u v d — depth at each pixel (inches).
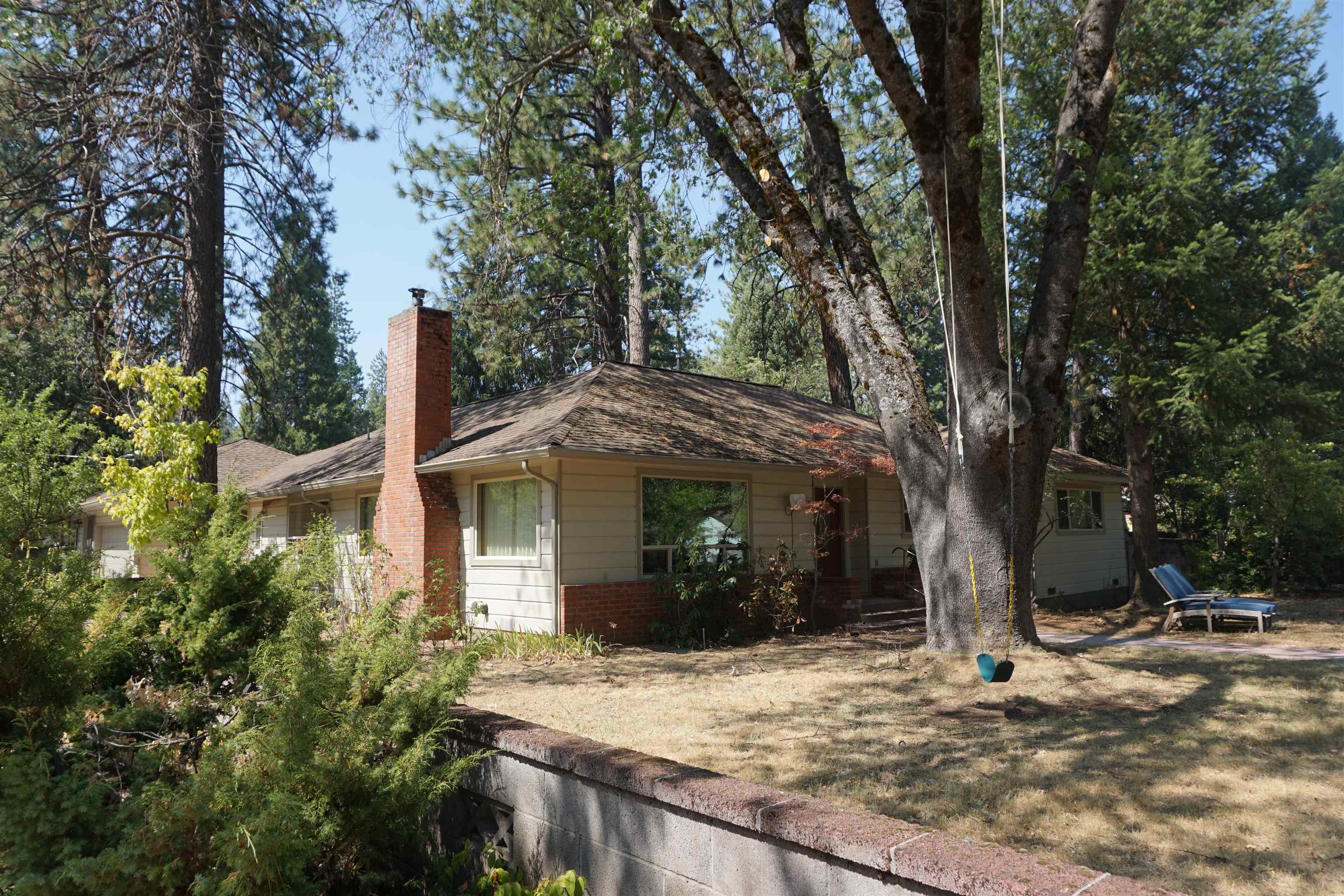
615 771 135.8
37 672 133.6
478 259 823.7
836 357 887.1
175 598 180.4
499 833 161.6
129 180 636.7
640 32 419.8
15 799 111.4
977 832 177.6
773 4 432.5
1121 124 636.7
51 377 857.5
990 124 626.5
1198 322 637.9
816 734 262.5
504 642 459.8
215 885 110.9
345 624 232.2
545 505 489.1
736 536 565.9
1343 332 646.5
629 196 559.8
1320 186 756.6
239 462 975.0
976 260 350.9
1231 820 182.7
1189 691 316.2
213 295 631.8
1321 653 418.9
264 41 619.2
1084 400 785.6
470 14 518.9
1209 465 803.4
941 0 350.6
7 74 584.1
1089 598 758.5
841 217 413.1
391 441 578.2
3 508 142.5
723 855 120.2
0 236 646.5
